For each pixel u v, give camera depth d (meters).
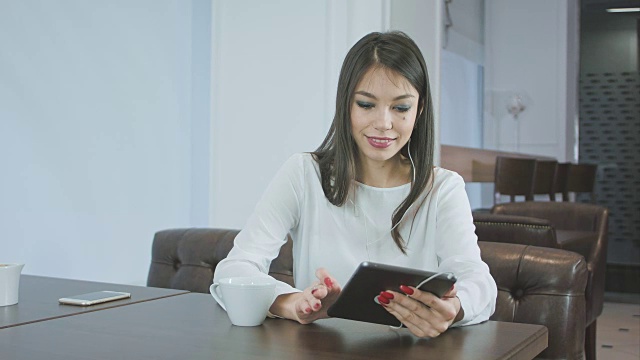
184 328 1.19
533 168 5.24
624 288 6.38
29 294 1.51
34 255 3.89
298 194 1.49
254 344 1.08
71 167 4.08
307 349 1.05
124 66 4.40
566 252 1.73
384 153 1.36
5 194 3.73
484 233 2.67
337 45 3.76
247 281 1.28
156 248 2.19
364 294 1.11
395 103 1.33
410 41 1.36
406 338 1.13
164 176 4.73
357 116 1.36
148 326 1.20
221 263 1.43
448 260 1.40
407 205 1.43
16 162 3.78
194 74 4.92
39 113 3.88
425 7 3.99
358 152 1.46
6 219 3.74
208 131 5.04
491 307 1.31
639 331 4.55
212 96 4.06
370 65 1.33
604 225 3.93
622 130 7.79
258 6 3.94
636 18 7.74
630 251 7.76
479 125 7.23
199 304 1.41
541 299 1.69
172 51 4.74
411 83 1.33
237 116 4.00
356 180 1.47
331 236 1.48
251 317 1.21
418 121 1.42
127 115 4.43
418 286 1.08
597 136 7.88
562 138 7.25
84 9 4.11
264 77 3.93
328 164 1.48
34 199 3.88
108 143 4.30
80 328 1.18
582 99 7.93
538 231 2.54
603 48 7.85
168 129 4.74
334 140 1.46
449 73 6.33
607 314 5.16
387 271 1.06
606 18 7.83
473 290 1.27
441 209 1.46
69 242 4.09
